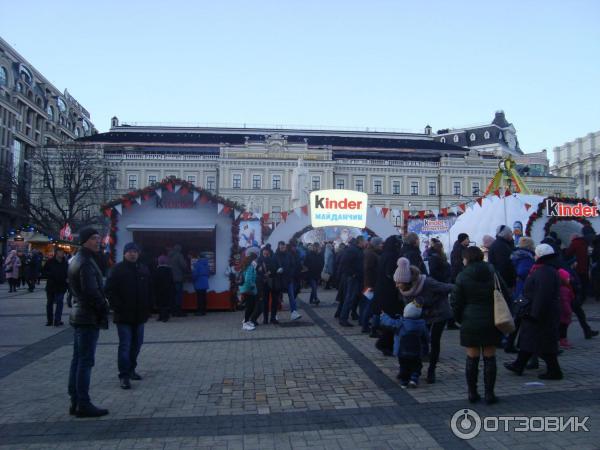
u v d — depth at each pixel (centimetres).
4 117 5822
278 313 1434
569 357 786
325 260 2012
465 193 7731
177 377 715
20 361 844
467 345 567
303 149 7400
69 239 3572
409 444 458
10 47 6253
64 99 8081
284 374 722
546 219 1631
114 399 613
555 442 454
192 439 479
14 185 4734
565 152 9206
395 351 664
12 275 2219
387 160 7750
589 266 1570
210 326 1202
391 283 736
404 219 2116
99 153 5675
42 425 525
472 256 582
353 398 605
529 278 678
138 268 705
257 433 493
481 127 9338
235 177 7269
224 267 1519
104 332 1128
